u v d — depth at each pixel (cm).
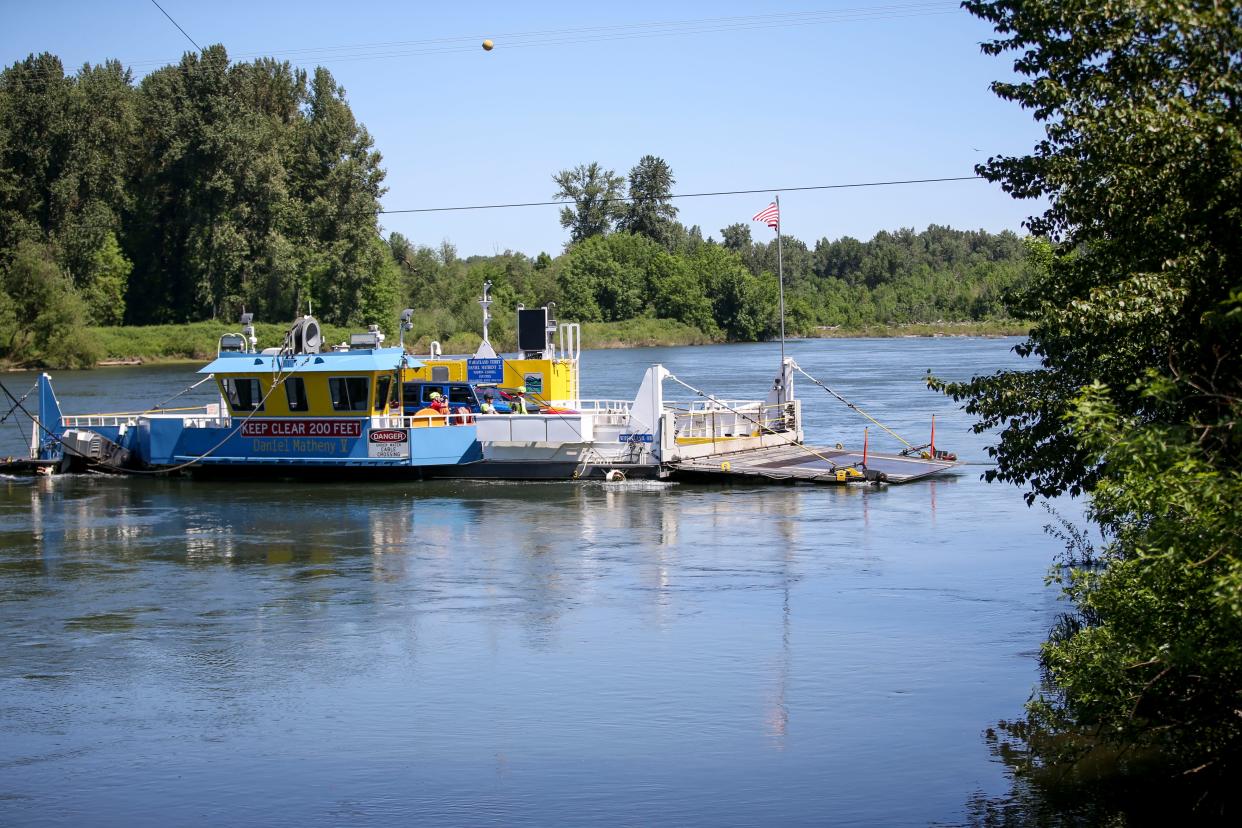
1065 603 2858
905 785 1873
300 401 4741
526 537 3697
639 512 4094
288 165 15650
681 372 11875
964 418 7225
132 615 2858
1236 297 1565
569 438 4694
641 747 2031
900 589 3017
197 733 2119
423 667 2452
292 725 2148
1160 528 1623
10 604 2969
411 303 18612
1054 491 2383
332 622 2780
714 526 3841
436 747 2044
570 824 1759
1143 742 1980
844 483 4631
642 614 2816
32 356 13238
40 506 4391
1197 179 1892
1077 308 1953
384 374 4719
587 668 2431
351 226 15362
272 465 4825
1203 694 1803
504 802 1833
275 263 14788
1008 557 3362
